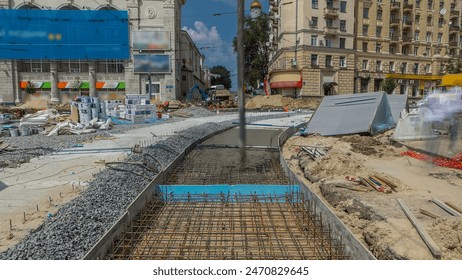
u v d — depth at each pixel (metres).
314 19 42.09
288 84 42.34
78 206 5.64
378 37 47.00
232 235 5.45
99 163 9.03
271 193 7.25
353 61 44.50
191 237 5.37
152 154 9.92
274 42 49.62
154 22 40.91
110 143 12.56
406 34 49.12
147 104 22.89
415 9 48.72
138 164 8.43
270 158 11.37
